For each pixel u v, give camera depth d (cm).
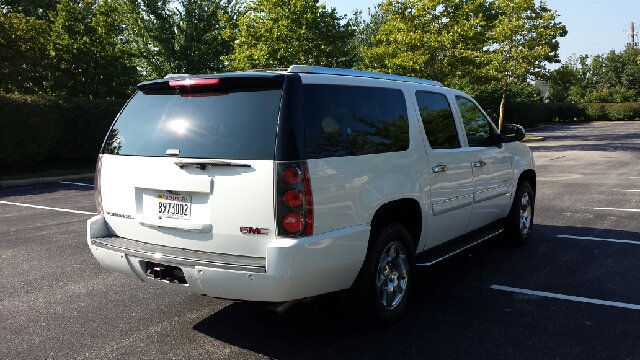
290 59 2322
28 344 402
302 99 358
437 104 515
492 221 613
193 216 368
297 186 339
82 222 893
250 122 355
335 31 2441
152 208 389
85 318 454
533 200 711
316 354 381
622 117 6103
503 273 573
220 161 350
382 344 397
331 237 356
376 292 408
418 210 456
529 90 5647
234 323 440
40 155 1795
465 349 387
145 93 419
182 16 3159
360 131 399
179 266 360
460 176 518
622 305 473
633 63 7731
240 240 353
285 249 332
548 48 3278
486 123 600
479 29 2642
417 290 522
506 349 386
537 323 435
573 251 659
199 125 374
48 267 614
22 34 2094
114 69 2325
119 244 398
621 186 1224
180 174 368
